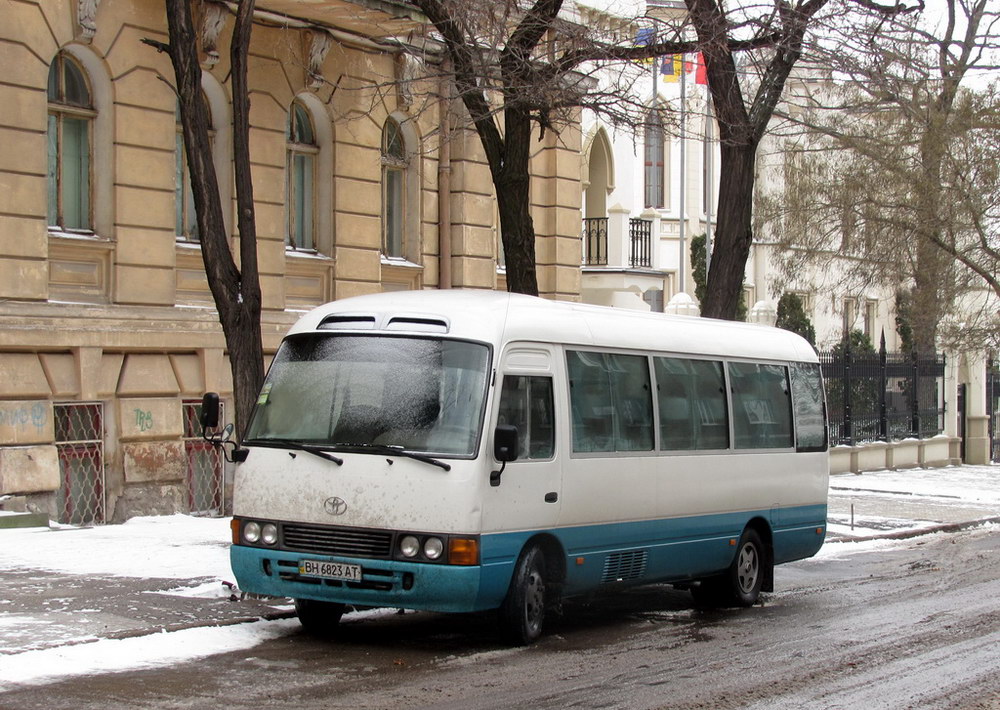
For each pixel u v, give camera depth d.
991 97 31.89
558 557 11.30
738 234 18.31
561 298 25.72
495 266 24.64
